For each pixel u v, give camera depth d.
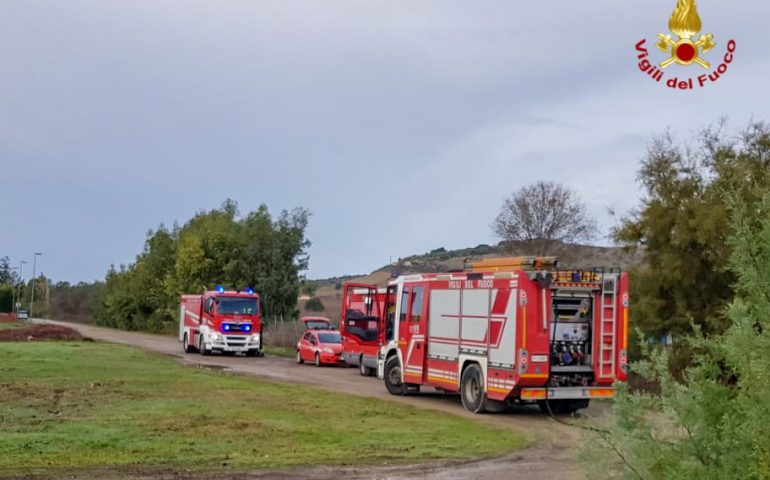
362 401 20.11
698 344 5.25
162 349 46.25
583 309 18.31
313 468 11.62
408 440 14.38
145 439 13.54
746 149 23.73
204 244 65.50
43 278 128.88
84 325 99.00
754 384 4.66
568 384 18.11
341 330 33.16
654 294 24.09
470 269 20.16
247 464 11.74
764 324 4.78
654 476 5.06
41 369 26.92
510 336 17.84
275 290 59.94
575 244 63.66
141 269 80.50
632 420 5.26
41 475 10.55
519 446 14.03
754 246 4.95
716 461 4.91
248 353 41.75
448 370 20.20
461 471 11.70
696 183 24.22
